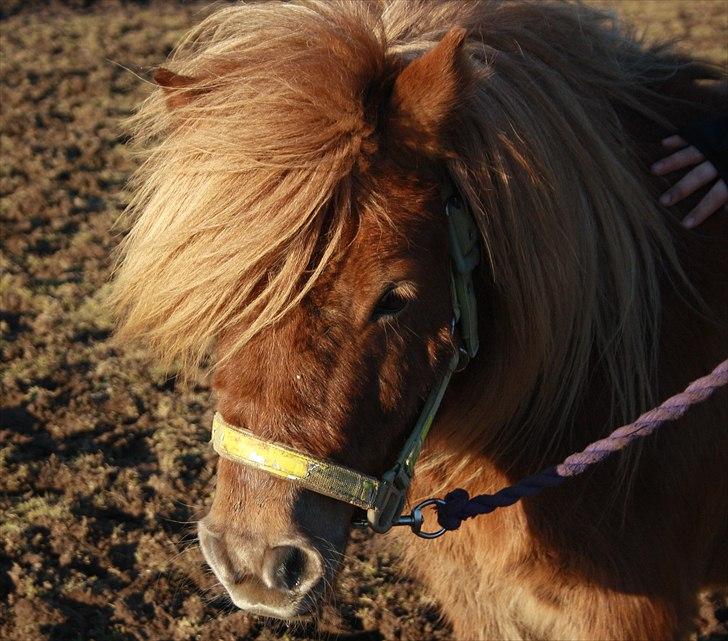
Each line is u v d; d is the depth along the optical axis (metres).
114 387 4.27
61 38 8.49
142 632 3.13
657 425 1.98
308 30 2.00
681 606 2.39
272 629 3.16
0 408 4.08
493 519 2.35
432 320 1.95
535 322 2.09
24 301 4.86
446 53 1.82
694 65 2.67
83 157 6.27
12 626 3.11
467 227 2.00
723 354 2.32
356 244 1.82
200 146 1.85
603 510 2.25
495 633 2.78
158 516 3.57
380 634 3.23
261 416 1.83
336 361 1.82
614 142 2.26
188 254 1.82
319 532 1.87
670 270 2.29
